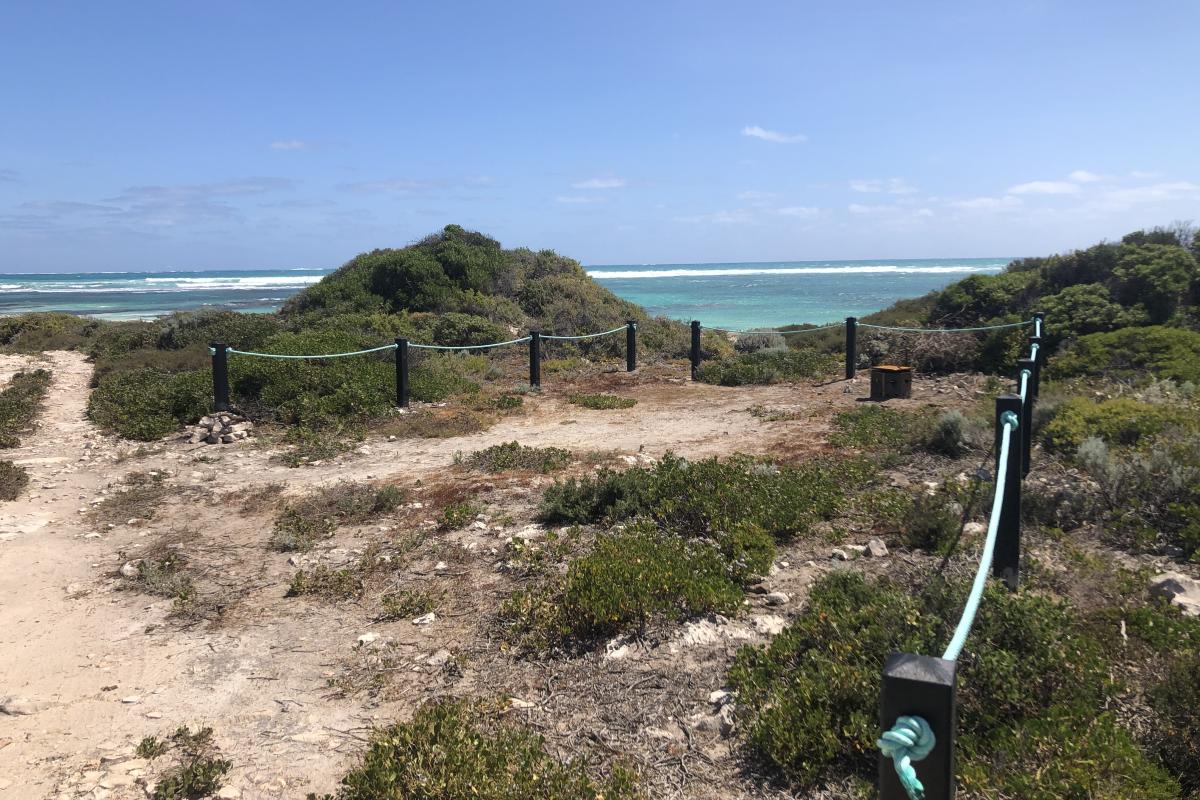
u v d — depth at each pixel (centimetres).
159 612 607
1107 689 390
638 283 9500
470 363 1852
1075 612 487
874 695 384
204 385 1324
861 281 9181
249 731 441
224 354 1253
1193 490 634
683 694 450
